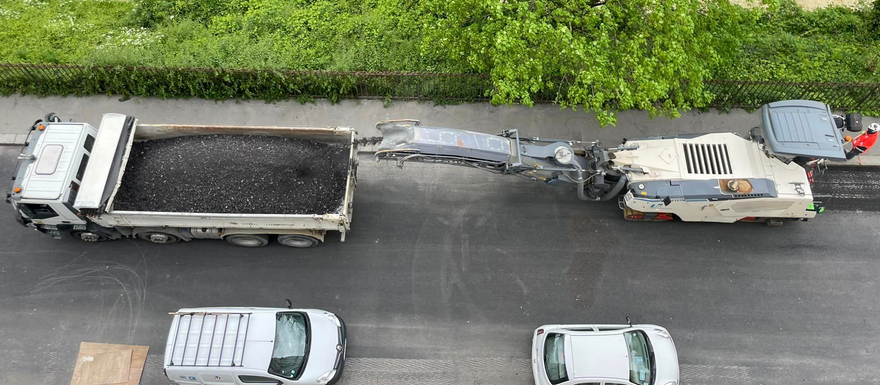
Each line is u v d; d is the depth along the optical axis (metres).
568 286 13.41
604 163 12.73
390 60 16.70
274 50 16.86
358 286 13.31
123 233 12.98
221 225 12.20
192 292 13.15
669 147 13.11
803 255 13.91
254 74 15.66
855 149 12.42
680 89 13.89
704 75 13.62
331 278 13.41
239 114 15.84
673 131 15.82
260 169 12.73
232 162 12.76
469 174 15.09
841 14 19.14
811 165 12.82
